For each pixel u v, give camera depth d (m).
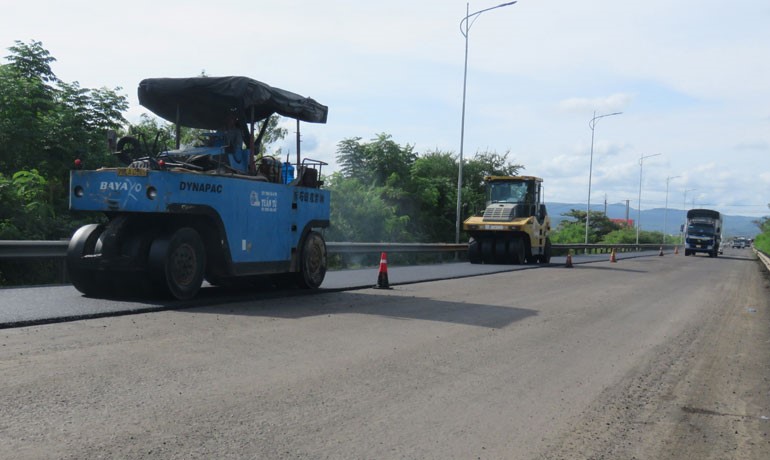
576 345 8.30
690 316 11.82
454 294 13.31
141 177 9.39
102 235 9.81
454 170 47.38
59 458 3.81
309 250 12.45
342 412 5.01
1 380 5.33
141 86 10.98
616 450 4.53
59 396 4.98
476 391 5.84
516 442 4.57
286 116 12.30
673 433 4.97
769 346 9.04
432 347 7.64
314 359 6.70
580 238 67.00
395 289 13.83
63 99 21.16
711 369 7.34
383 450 4.25
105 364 6.00
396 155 39.62
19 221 15.26
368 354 7.06
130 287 10.12
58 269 14.36
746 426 5.23
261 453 4.07
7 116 19.36
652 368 7.22
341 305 10.72
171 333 7.55
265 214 11.30
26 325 7.63
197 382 5.59
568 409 5.46
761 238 101.69
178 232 9.80
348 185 30.38
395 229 30.34
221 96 10.91
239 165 11.23
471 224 26.19
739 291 18.05
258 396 5.29
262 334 7.81
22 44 21.16
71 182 9.81
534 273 21.05
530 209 26.97
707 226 51.09
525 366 6.95
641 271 24.58
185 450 4.05
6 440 4.05
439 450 4.32
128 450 3.99
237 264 10.71
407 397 5.52
